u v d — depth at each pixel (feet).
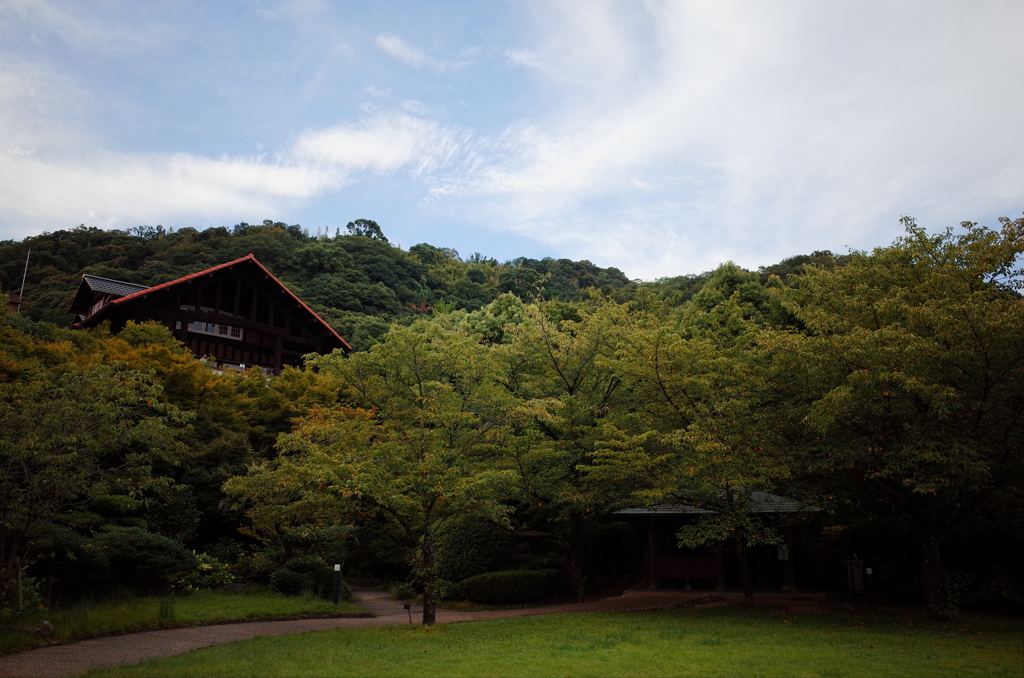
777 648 41.63
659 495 54.19
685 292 188.14
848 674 34.65
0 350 73.56
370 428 56.13
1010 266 54.85
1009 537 61.82
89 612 48.29
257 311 159.12
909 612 59.98
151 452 48.32
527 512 86.69
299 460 57.72
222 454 79.20
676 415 61.41
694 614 59.16
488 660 38.04
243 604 59.93
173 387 85.46
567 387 76.43
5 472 41.04
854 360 47.80
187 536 71.10
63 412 41.73
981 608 61.36
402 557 92.73
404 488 51.49
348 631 50.29
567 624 53.21
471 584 73.77
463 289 315.58
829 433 53.67
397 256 314.14
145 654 39.63
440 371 59.82
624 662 37.32
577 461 73.10
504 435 59.57
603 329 75.20
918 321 49.08
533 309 84.23
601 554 99.91
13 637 39.22
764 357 59.98
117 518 67.15
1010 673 35.04
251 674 33.76
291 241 305.53
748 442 54.65
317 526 75.05
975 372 47.91
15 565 46.52
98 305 161.07
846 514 64.49
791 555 75.97
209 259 253.65
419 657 38.96
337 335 160.35
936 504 53.88
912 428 48.73
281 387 109.09
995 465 50.16
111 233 283.59
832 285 63.57
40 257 240.32
